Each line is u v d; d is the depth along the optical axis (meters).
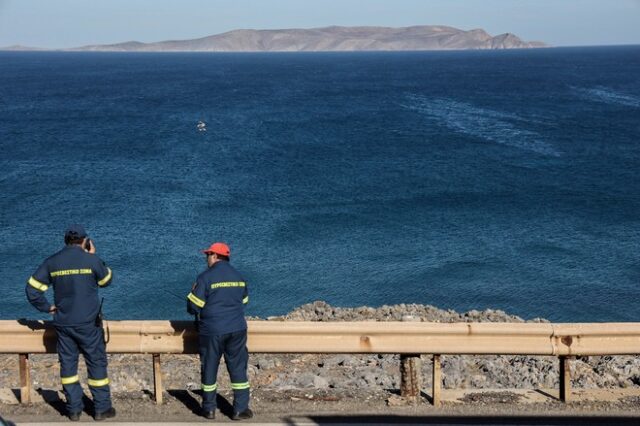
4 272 27.45
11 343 7.39
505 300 25.27
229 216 36.34
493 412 7.32
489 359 11.48
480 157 55.44
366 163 52.97
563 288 26.33
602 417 7.20
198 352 7.41
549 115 84.31
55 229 33.56
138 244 31.06
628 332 7.33
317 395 7.82
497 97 111.19
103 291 25.28
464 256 29.89
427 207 38.94
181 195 41.44
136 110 94.62
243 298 7.09
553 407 7.47
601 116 82.44
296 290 26.00
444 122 78.75
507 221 35.88
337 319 14.96
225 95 119.88
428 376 9.78
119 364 10.93
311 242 31.77
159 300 24.67
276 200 40.31
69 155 57.12
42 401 7.62
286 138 66.75
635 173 48.72
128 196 41.12
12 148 61.44
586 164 52.09
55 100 111.69
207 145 62.34
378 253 30.22
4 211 37.38
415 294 25.80
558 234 33.38
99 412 7.08
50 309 6.95
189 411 7.35
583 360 11.75
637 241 32.19
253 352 7.36
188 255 29.44
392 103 103.00
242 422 7.05
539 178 47.09
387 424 7.02
